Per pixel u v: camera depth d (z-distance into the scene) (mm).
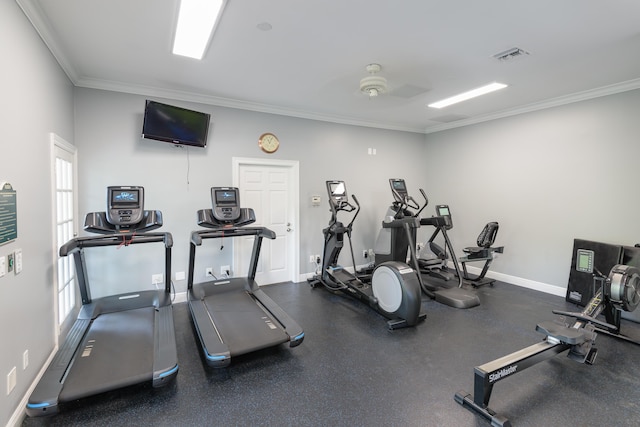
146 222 3096
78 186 3451
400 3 2141
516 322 3553
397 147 6051
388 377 2500
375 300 3775
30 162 2154
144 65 3135
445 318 3674
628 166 3734
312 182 5121
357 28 2475
